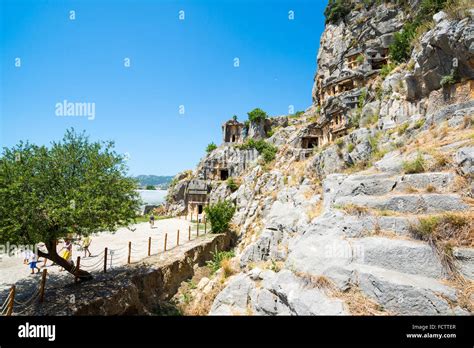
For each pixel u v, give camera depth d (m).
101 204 13.07
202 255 25.25
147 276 16.69
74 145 14.87
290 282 6.74
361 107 31.14
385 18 43.69
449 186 7.13
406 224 6.54
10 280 15.07
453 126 11.12
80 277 14.76
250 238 29.72
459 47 13.49
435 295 4.91
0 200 11.04
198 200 54.34
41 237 12.07
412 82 18.14
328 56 55.94
